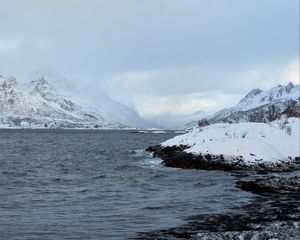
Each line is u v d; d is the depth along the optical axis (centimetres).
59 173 4853
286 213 2556
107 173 4828
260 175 4394
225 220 2395
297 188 3450
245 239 1936
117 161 6444
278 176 4228
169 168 5212
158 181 4106
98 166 5662
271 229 2103
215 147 5166
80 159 6881
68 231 2175
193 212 2630
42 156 7519
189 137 6600
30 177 4466
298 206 2778
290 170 4731
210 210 2688
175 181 4097
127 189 3612
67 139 16612
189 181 4081
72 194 3347
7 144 11806
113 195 3300
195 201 3012
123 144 12688
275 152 5128
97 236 2083
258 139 5562
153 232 2148
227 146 5112
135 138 18688
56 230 2194
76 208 2773
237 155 4950
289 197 3125
